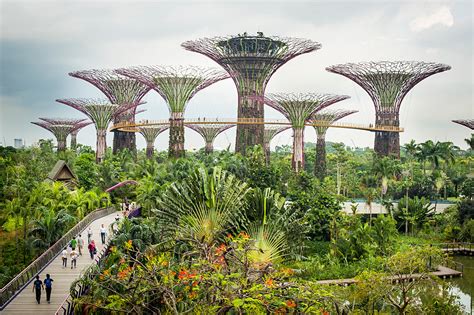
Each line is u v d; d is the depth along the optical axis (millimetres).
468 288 45031
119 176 73375
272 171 63750
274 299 18969
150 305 22484
